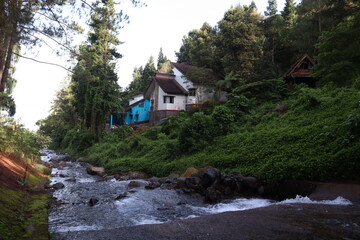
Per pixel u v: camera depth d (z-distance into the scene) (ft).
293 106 51.90
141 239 13.39
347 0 69.21
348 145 26.55
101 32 96.27
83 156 84.43
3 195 19.12
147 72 180.34
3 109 40.75
